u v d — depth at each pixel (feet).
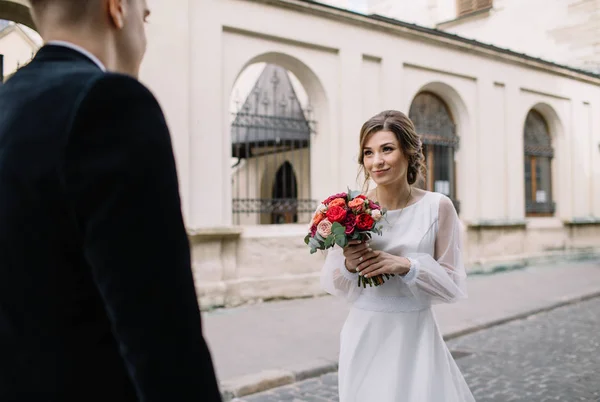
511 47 47.50
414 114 31.71
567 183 40.11
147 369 2.09
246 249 23.00
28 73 2.60
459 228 7.00
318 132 26.27
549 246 38.24
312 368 13.85
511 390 12.76
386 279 6.69
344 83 26.21
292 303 22.94
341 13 25.61
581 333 18.39
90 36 2.71
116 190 2.14
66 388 2.27
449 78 31.83
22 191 2.26
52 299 2.27
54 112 2.28
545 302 23.16
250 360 14.51
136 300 2.09
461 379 7.13
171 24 20.89
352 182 26.23
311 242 6.48
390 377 6.41
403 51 28.94
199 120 21.68
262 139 32.55
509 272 33.37
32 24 19.13
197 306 2.32
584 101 40.93
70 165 2.17
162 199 2.23
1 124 2.47
